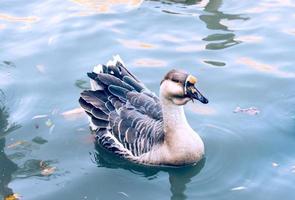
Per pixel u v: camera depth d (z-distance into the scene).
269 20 3.97
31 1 4.25
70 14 4.08
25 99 3.38
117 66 3.21
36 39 3.85
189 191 2.85
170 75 2.90
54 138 3.14
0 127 3.21
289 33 3.84
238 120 3.19
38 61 3.66
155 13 4.08
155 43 3.79
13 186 2.88
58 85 3.47
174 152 2.95
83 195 2.83
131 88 3.13
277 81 3.44
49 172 2.95
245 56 3.65
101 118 3.07
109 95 3.11
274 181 2.85
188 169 2.97
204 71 3.53
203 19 4.00
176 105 2.92
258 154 2.99
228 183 2.87
